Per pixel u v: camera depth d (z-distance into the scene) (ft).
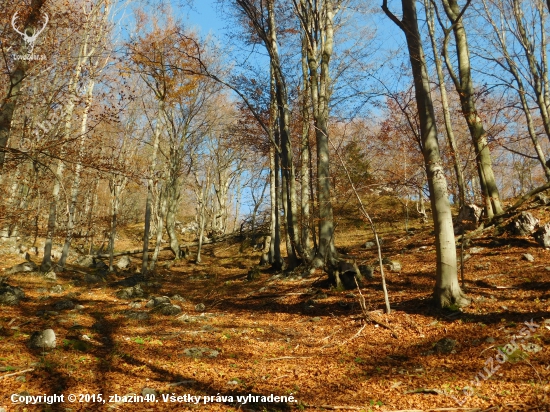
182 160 80.43
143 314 29.27
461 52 42.75
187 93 60.70
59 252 69.41
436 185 25.61
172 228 84.84
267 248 69.51
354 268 35.14
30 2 28.40
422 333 22.27
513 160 92.89
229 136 75.15
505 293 26.43
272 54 47.47
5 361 17.51
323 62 44.96
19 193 57.31
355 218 74.64
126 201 129.70
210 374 17.93
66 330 24.08
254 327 26.76
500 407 13.53
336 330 24.93
